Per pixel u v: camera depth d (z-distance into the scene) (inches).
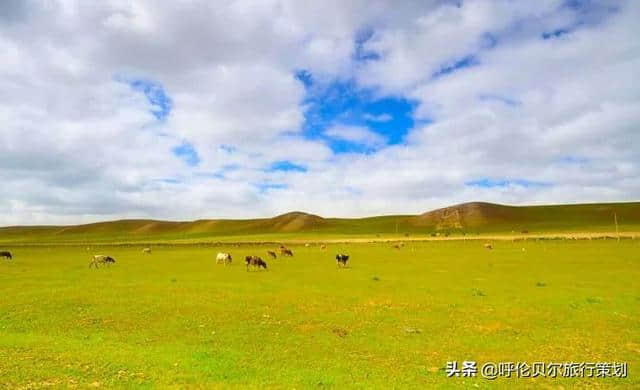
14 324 779.4
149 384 460.1
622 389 491.5
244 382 478.0
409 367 553.3
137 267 2012.8
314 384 477.4
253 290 1203.2
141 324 781.3
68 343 629.9
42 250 3922.2
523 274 1537.9
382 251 3189.0
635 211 7780.5
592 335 708.0
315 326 770.8
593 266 1755.7
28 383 448.5
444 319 827.4
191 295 1109.1
